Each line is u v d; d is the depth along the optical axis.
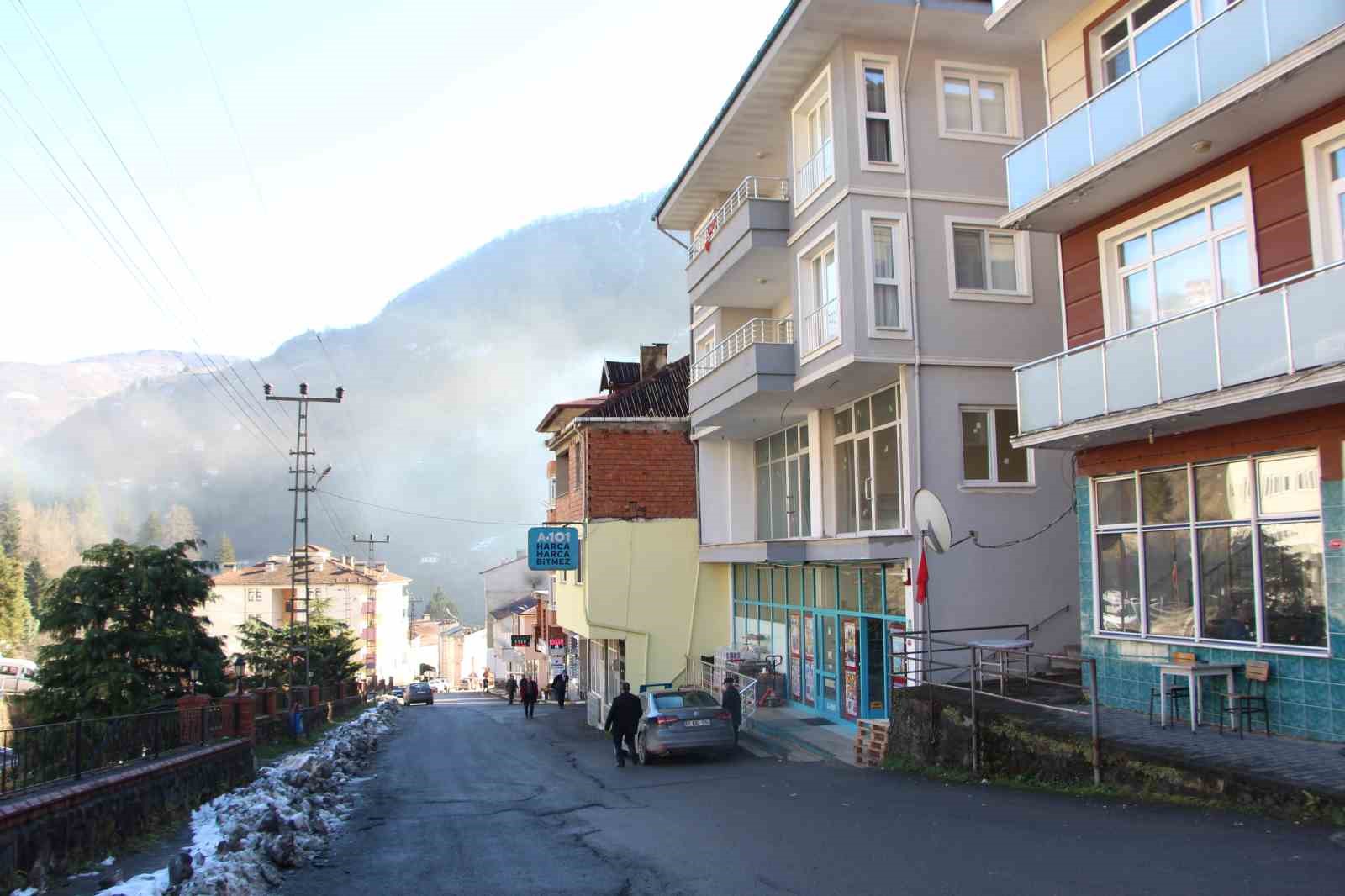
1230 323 10.52
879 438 18.12
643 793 13.34
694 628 27.09
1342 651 10.09
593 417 27.50
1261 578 11.12
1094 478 13.79
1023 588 16.61
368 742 23.19
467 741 25.25
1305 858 6.73
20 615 56.25
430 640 122.88
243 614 81.12
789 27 17.08
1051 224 14.00
